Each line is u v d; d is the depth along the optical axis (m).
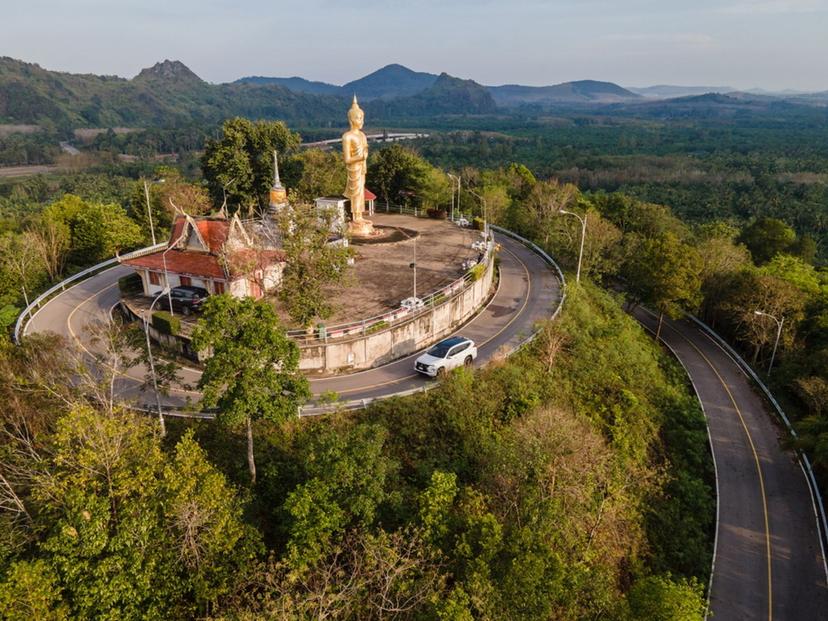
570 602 23.33
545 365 44.09
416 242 69.56
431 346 45.72
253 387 25.59
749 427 47.78
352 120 69.38
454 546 23.97
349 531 24.73
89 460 21.19
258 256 45.22
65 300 53.12
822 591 32.81
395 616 20.83
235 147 76.56
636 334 59.06
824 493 40.06
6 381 27.52
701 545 35.69
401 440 33.91
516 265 69.81
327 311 39.78
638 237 77.31
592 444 32.97
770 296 58.44
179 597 21.56
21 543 21.67
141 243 71.00
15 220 92.31
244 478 29.42
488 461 30.84
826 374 49.38
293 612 20.30
